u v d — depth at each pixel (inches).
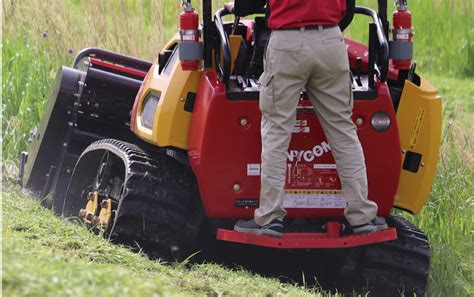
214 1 1653.5
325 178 900.6
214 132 887.1
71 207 1083.9
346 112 868.6
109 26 1768.0
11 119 1418.6
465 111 1690.5
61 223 908.0
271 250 993.5
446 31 2079.2
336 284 980.6
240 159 895.1
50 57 1657.2
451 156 1262.3
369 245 958.4
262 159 867.4
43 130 1172.5
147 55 1674.5
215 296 766.5
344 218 911.7
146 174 931.3
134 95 1150.3
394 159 906.1
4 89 1476.4
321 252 989.2
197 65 893.8
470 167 1315.2
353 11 899.4
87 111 1150.3
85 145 1155.9
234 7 906.1
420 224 1168.2
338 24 864.3
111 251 826.8
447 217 1181.1
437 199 1195.9
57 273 664.4
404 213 1182.3
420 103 916.0
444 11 2122.3
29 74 1515.7
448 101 1750.7
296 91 857.5
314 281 988.6
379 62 912.3
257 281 853.8
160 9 1782.7
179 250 937.5
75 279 661.9
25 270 652.1
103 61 1203.2
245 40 967.6
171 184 936.3
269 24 859.4
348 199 876.0
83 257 793.6
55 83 1179.9
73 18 1800.0
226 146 890.7
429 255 959.0
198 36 894.4
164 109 914.1
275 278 940.6
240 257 988.6
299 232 911.7
